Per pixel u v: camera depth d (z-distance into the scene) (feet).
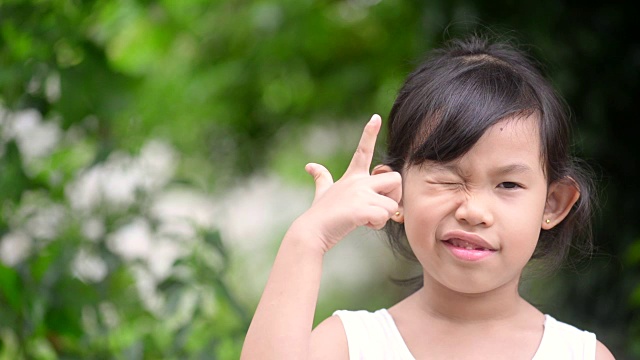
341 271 19.72
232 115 16.47
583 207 6.30
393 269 18.69
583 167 7.25
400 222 6.08
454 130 5.48
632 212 11.80
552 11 11.25
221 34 15.58
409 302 6.10
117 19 13.50
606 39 11.51
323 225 5.45
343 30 15.40
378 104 15.96
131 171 10.46
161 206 15.20
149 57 15.90
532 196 5.56
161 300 10.03
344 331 5.94
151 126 14.99
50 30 10.18
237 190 17.53
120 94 10.41
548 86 6.00
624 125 11.71
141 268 10.08
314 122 16.85
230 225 17.61
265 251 19.54
